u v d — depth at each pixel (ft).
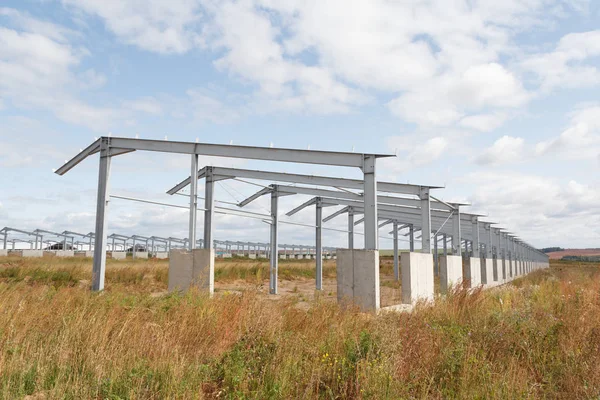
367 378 17.31
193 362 20.18
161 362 19.06
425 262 58.70
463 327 28.48
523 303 36.58
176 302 31.53
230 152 54.90
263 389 17.88
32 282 59.93
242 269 110.11
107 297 32.99
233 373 19.06
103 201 53.06
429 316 31.99
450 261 72.79
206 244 64.59
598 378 18.63
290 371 18.89
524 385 18.03
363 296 45.62
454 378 19.25
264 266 123.75
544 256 313.12
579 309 31.01
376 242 47.52
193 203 55.36
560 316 30.58
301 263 177.58
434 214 97.81
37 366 17.80
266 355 21.04
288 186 76.33
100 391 16.83
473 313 33.32
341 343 22.85
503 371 20.25
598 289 41.86
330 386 18.60
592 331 25.23
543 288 48.32
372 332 22.97
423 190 66.74
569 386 18.81
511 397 16.83
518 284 88.99
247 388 18.07
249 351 21.42
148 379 17.47
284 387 17.66
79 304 29.89
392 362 19.22
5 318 23.56
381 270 183.52
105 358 19.19
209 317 27.09
